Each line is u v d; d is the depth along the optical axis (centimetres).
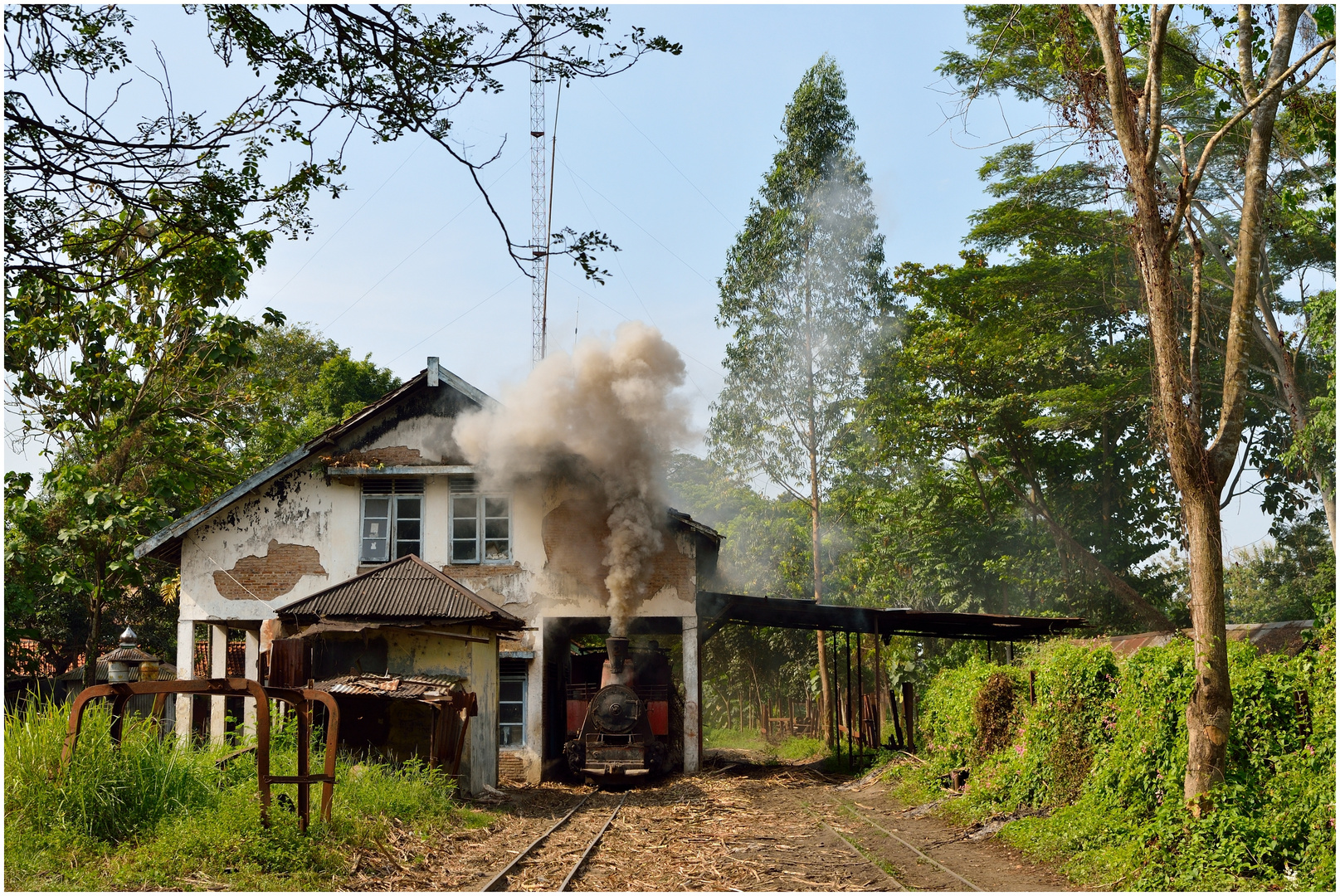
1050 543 2848
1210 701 1016
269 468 2125
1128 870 975
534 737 2095
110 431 2203
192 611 2102
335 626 1597
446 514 2153
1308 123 1520
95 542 2231
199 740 1548
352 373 4528
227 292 1350
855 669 3125
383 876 1000
